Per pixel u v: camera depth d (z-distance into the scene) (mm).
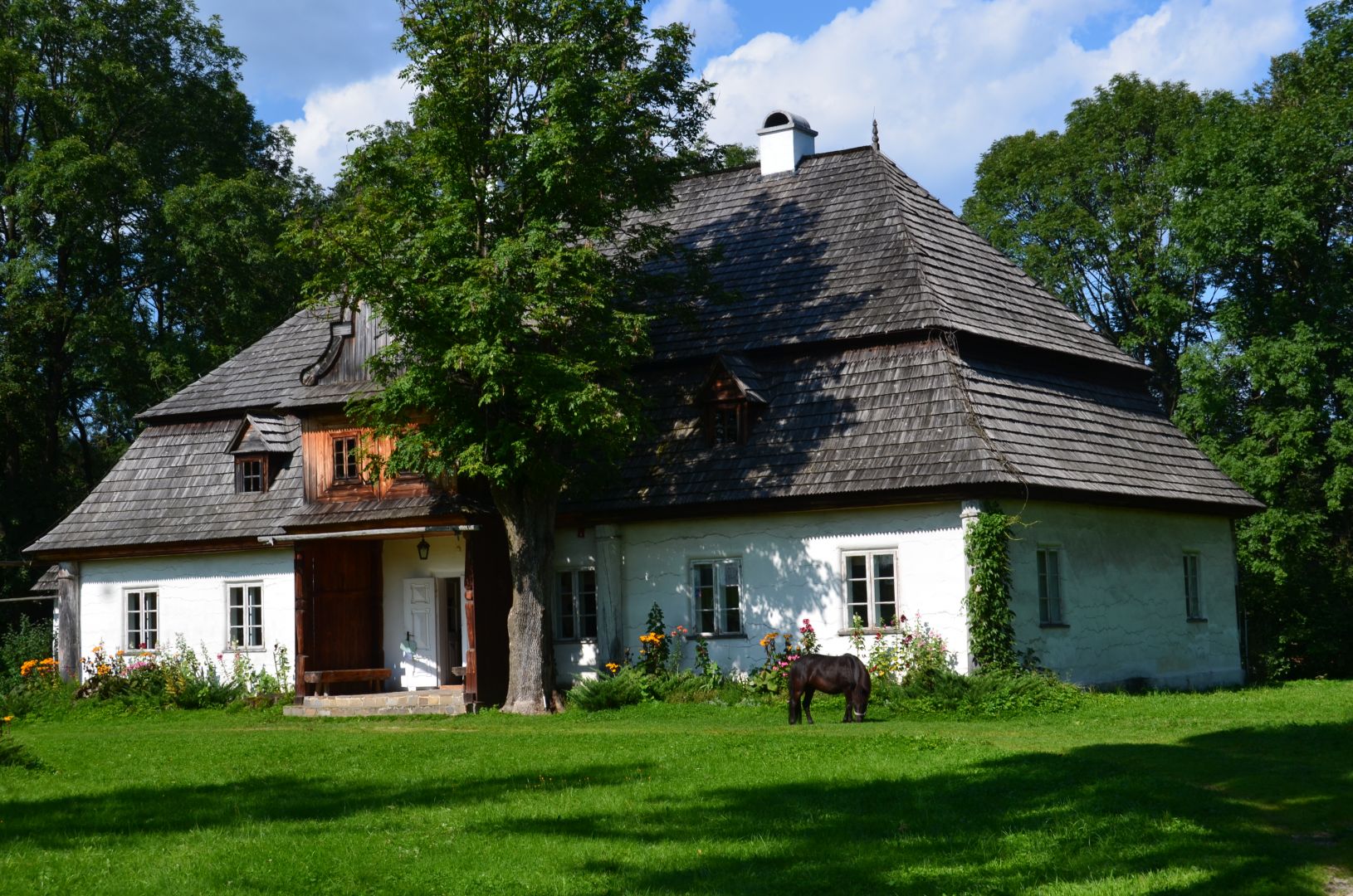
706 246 30297
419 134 23828
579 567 27688
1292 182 34938
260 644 30094
